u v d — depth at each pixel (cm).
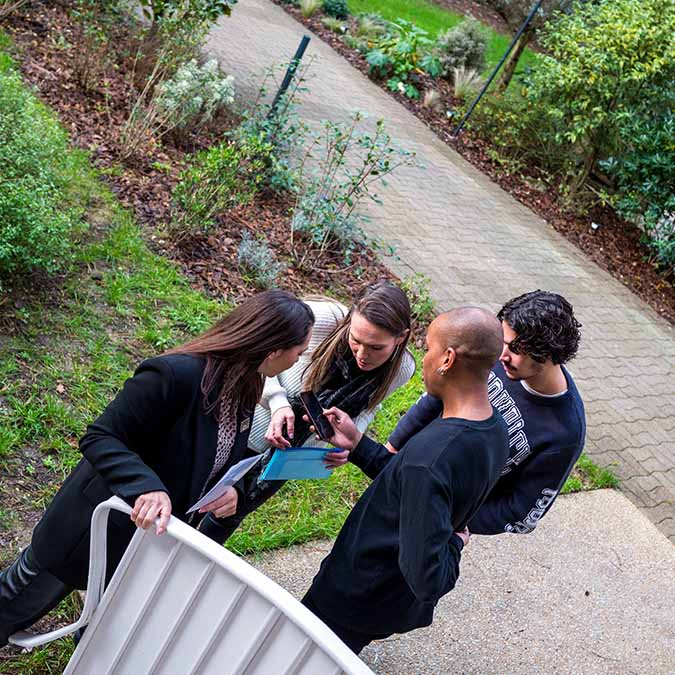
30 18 804
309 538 396
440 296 716
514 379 279
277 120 732
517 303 274
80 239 517
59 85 709
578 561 479
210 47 1026
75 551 226
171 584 205
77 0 824
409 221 836
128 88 754
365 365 278
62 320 446
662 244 1007
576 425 276
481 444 222
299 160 798
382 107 1138
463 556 442
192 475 224
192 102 704
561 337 264
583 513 531
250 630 200
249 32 1166
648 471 622
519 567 452
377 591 239
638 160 1034
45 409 382
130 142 648
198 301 523
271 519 395
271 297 226
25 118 488
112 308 477
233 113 821
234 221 651
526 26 1205
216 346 221
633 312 910
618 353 798
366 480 450
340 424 275
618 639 424
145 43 786
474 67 1335
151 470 213
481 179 1066
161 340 468
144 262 533
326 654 193
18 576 237
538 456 276
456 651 374
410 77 1261
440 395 235
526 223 1003
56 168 529
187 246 580
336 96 1084
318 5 1379
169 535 201
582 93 1046
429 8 1761
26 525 326
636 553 511
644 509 570
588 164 1087
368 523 240
